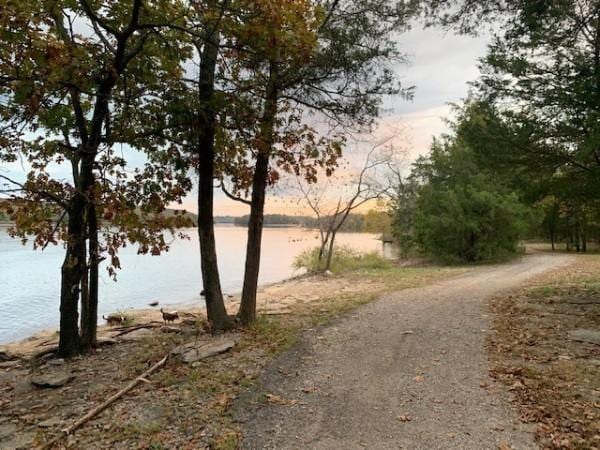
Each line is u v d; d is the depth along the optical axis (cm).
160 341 962
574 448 448
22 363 909
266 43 846
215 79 961
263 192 1059
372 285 1820
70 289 903
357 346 855
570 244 3991
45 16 713
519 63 1050
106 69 823
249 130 971
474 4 1010
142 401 628
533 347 782
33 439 538
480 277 1923
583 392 577
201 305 1830
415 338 888
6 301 2084
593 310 1041
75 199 873
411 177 3055
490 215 2656
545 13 949
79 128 888
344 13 1038
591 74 896
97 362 847
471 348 798
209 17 789
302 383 669
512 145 1154
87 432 547
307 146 998
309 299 1523
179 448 491
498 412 537
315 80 999
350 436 504
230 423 546
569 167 1177
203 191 1011
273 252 4966
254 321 1060
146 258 4412
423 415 544
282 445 491
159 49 923
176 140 977
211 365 761
